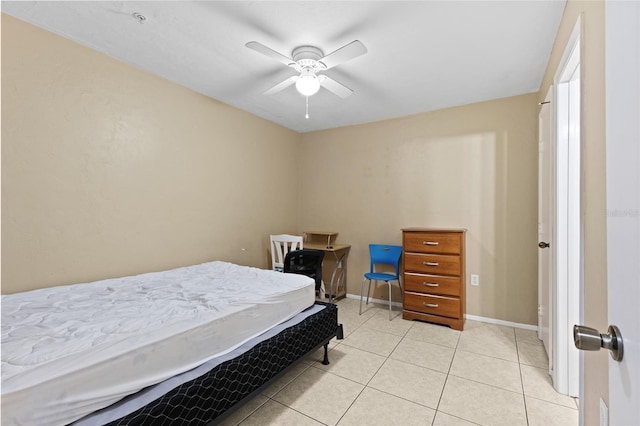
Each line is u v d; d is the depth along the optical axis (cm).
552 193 203
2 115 188
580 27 132
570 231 190
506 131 314
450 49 226
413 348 259
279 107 354
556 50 207
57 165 212
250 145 373
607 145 64
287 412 174
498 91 302
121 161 247
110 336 126
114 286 209
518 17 188
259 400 186
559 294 193
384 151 389
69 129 217
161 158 277
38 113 203
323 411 175
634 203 50
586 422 119
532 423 166
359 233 408
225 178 340
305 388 199
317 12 187
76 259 221
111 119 241
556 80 195
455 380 209
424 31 204
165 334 133
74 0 177
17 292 194
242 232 362
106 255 238
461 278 299
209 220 322
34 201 201
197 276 243
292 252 348
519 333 291
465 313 332
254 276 245
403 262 329
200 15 191
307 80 224
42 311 156
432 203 355
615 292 58
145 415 113
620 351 55
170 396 123
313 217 448
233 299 178
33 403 95
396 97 317
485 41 215
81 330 131
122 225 248
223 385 144
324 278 437
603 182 104
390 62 246
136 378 121
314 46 223
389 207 385
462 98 320
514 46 221
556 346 195
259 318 182
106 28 205
